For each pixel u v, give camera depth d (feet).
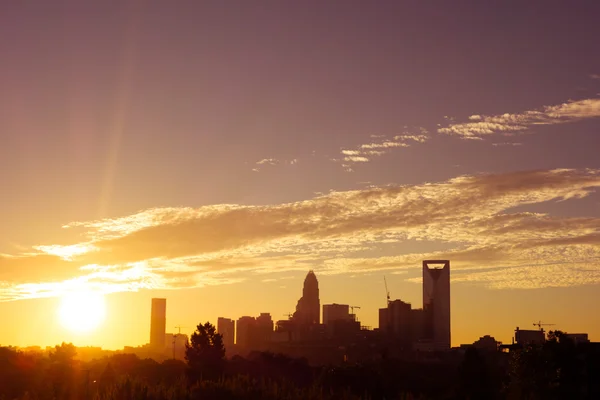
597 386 329.93
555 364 336.70
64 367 556.51
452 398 406.62
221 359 606.55
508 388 360.48
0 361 531.91
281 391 331.77
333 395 344.08
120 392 322.75
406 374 536.83
